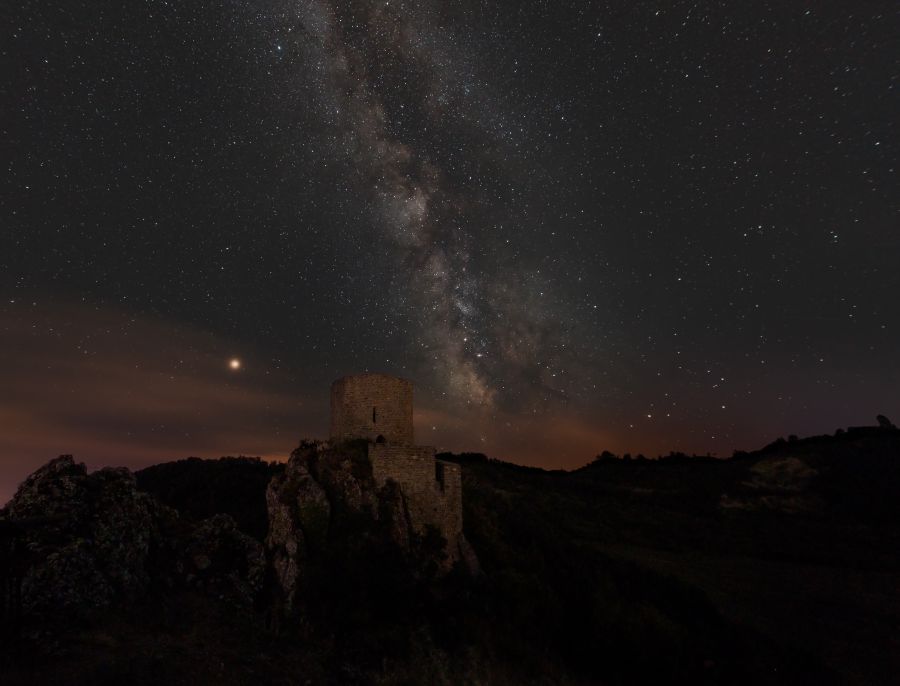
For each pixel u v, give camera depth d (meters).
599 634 26.31
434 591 25.33
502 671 22.47
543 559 31.67
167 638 17.50
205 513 44.03
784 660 29.16
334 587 22.75
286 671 17.95
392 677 20.02
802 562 47.28
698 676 25.81
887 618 36.28
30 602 16.53
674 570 42.19
